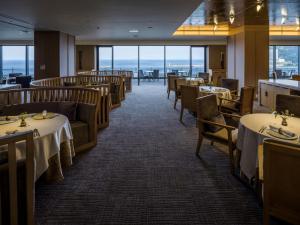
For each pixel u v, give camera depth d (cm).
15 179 182
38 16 672
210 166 352
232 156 324
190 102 582
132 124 587
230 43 1107
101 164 360
